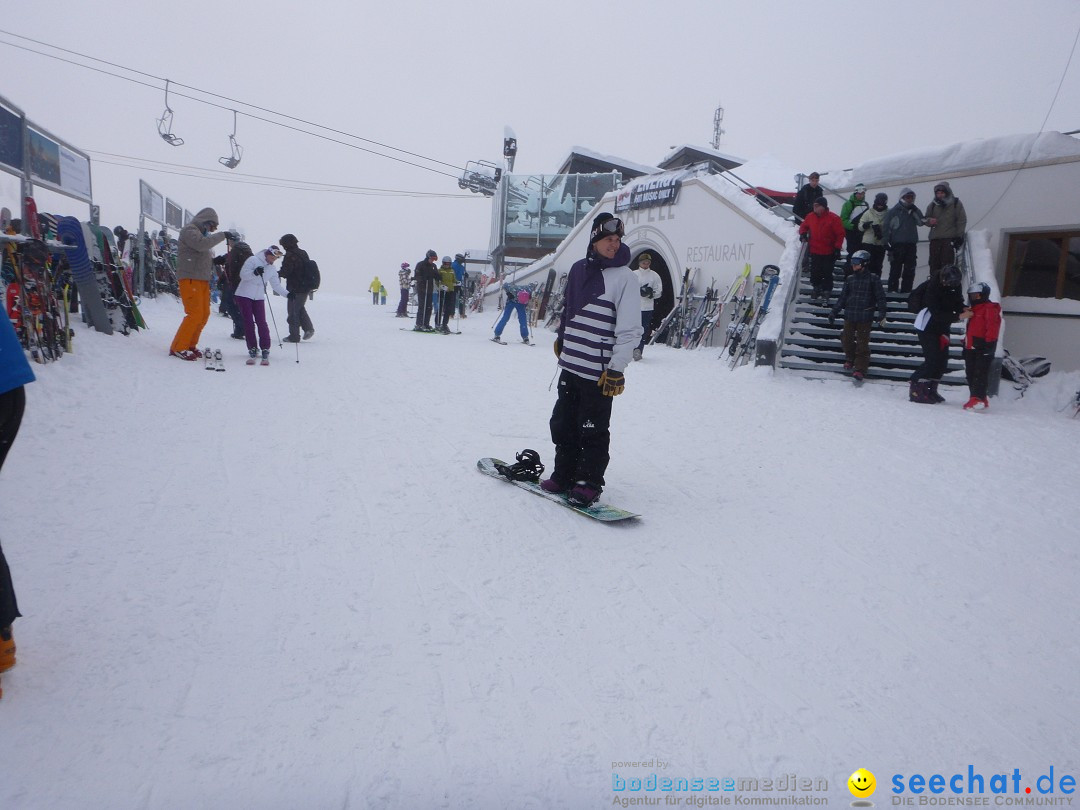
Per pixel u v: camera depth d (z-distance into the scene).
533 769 2.10
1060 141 10.75
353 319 17.31
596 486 4.18
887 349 10.30
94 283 8.17
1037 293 11.11
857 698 2.58
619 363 3.98
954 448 6.39
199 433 5.32
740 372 10.12
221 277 13.31
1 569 2.26
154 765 2.00
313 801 1.91
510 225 28.27
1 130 8.83
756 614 3.14
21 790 1.86
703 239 14.93
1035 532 4.39
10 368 2.35
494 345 13.04
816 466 5.56
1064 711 2.60
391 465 4.93
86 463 4.43
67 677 2.36
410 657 2.63
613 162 28.39
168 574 3.12
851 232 11.89
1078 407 8.57
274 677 2.45
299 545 3.53
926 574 3.68
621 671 2.64
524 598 3.14
